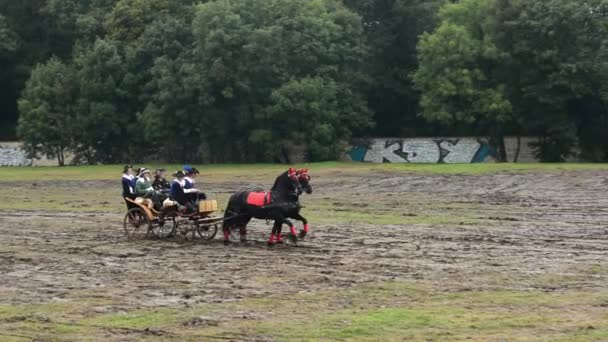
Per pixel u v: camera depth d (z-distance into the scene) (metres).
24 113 76.62
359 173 55.12
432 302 16.33
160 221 27.62
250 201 25.45
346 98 72.75
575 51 65.88
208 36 68.81
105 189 52.09
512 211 35.28
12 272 21.00
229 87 69.38
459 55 68.19
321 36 72.19
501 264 21.27
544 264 21.23
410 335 13.62
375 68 79.38
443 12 72.88
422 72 70.69
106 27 78.12
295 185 25.28
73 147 77.31
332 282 18.77
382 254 23.27
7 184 56.28
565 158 69.88
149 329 14.37
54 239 27.80
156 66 72.00
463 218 32.94
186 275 20.11
